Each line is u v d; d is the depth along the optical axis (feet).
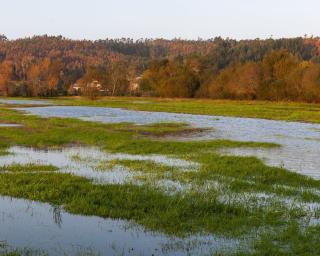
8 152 92.58
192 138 123.13
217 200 53.78
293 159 89.04
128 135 125.18
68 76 585.63
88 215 48.98
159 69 429.79
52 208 51.47
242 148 102.83
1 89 456.86
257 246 39.83
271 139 121.90
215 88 358.23
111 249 39.73
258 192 59.62
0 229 44.62
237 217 48.34
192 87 379.55
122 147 100.01
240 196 56.90
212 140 116.67
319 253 38.34
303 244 40.04
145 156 88.94
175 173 70.79
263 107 255.09
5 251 38.86
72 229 44.73
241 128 151.43
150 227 45.09
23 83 477.36
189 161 82.94
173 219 47.16
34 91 447.42
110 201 53.72
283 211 50.14
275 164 83.41
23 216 48.60
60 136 117.80
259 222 46.60
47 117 186.91
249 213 49.49
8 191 57.31
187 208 50.65
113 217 48.29
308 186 64.23
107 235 43.11
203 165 78.02
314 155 94.27
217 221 46.91
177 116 202.90
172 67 422.41
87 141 110.32
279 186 63.21
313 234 42.88
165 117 196.85
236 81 342.23
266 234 42.65
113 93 440.04
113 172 72.13
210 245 40.50
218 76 364.58
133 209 50.80
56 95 449.48
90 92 387.75
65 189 58.44
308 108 246.47
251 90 335.06
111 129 142.92
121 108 261.65
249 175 70.59
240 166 76.89
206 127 153.48
